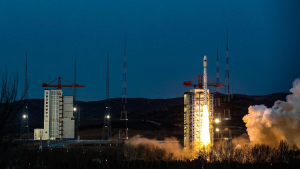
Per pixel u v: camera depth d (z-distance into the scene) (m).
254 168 129.12
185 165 134.88
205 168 130.50
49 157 127.38
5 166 37.47
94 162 138.38
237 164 136.12
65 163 130.12
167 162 135.75
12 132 38.66
